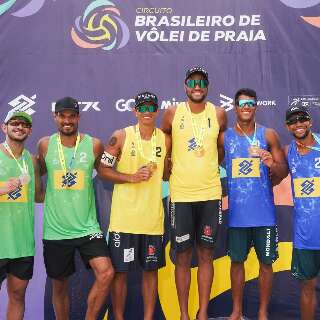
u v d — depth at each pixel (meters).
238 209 3.40
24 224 3.22
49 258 3.31
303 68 4.00
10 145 3.24
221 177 3.97
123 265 3.33
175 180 3.40
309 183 3.31
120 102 3.98
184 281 3.44
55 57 3.98
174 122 3.44
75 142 3.34
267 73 3.99
